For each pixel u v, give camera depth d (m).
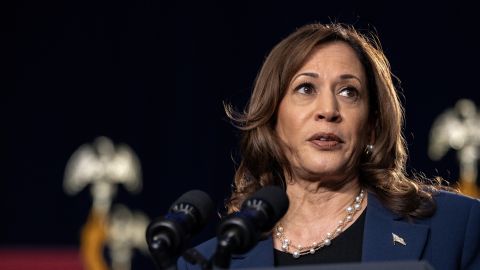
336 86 6.45
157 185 13.67
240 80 13.84
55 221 13.80
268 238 6.55
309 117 6.39
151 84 13.98
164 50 14.02
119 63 14.09
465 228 6.36
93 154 13.81
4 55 14.34
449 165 12.42
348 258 6.40
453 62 13.18
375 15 13.31
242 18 13.87
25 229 13.84
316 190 6.55
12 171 13.99
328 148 6.36
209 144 13.75
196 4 13.98
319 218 6.56
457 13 13.23
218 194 13.62
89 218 13.24
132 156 13.78
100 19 14.19
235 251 5.11
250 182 6.92
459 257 6.30
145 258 13.06
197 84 13.88
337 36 6.62
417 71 13.22
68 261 13.53
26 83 14.20
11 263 13.52
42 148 14.03
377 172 6.60
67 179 13.85
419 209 6.43
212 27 13.93
